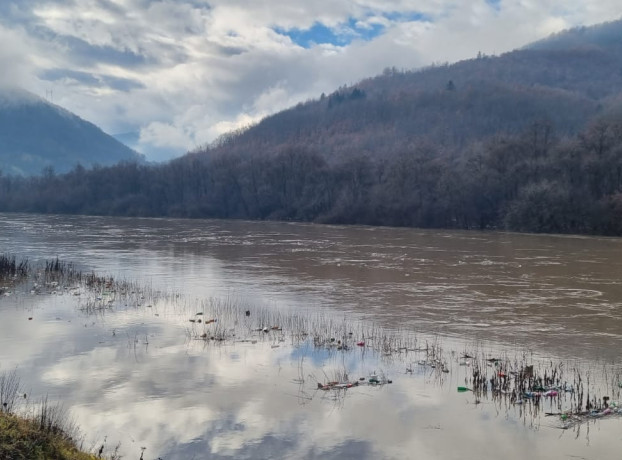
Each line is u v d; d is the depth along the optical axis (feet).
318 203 513.04
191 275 183.42
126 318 118.73
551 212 364.58
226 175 583.17
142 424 66.90
